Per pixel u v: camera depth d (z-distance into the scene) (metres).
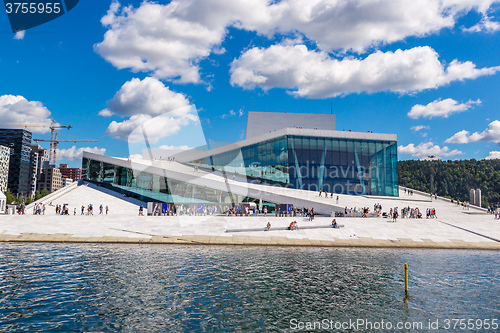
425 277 23.03
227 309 15.84
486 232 42.38
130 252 28.98
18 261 24.19
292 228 39.97
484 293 19.58
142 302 16.33
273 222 41.69
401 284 21.16
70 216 40.59
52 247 30.64
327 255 30.64
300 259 28.19
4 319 13.95
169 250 30.62
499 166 188.75
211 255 28.70
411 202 63.28
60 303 15.86
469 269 25.77
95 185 62.19
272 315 15.34
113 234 35.91
